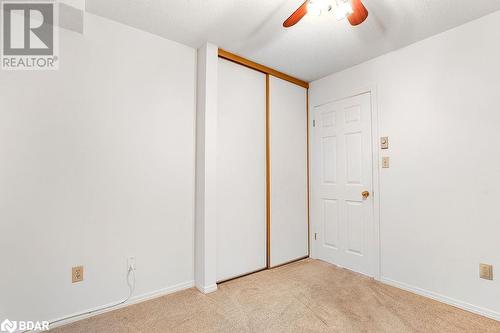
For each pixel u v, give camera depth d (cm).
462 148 197
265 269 275
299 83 316
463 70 198
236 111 258
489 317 180
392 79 242
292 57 257
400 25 200
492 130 184
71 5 171
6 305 157
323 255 303
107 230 190
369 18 191
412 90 228
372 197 254
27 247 163
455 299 197
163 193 216
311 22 197
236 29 209
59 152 174
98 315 183
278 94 294
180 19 195
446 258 203
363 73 267
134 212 202
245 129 264
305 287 230
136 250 202
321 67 280
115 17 192
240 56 256
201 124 231
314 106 320
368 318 180
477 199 189
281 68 284
